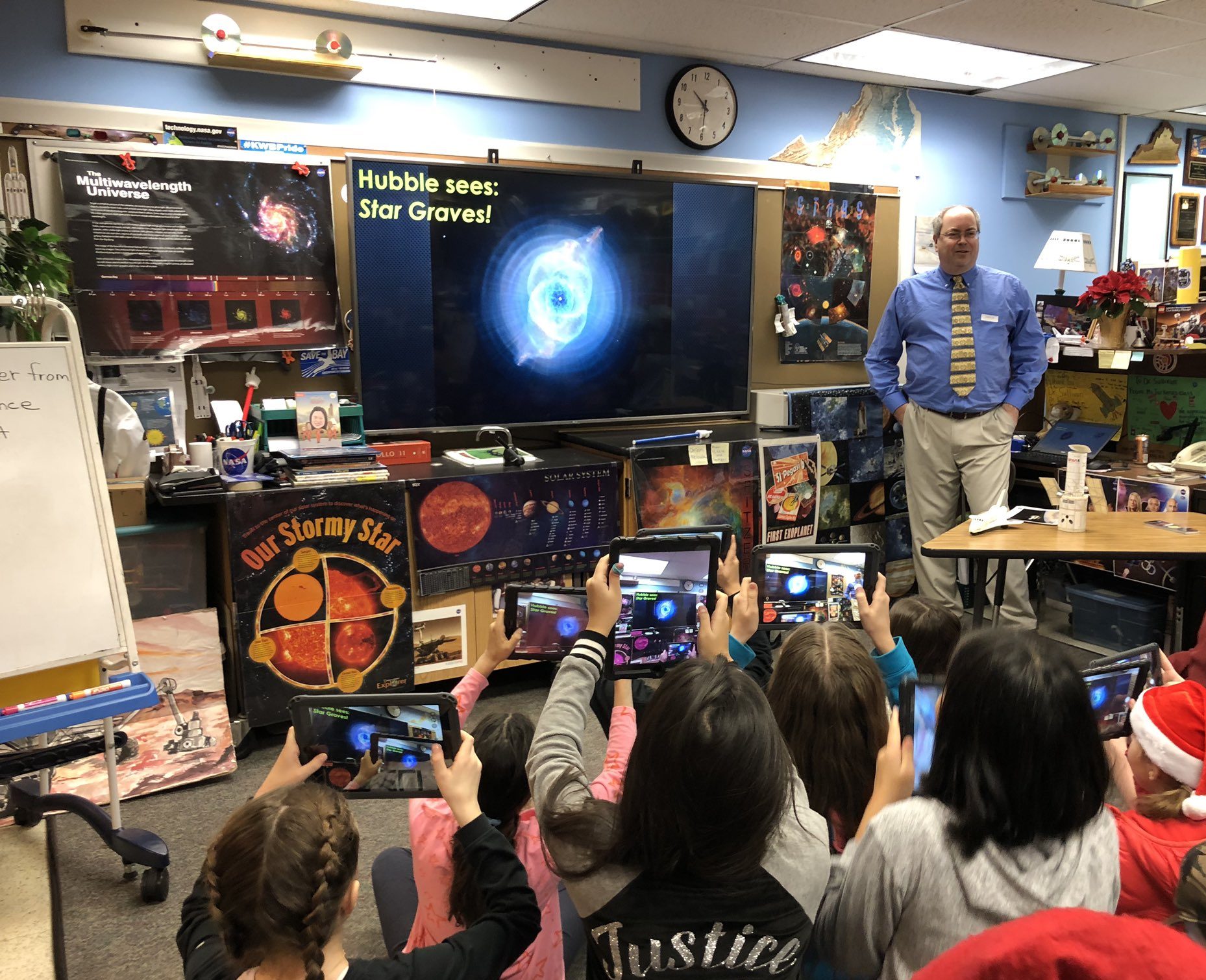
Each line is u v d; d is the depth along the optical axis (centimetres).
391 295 373
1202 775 133
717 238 443
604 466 380
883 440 478
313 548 325
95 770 296
